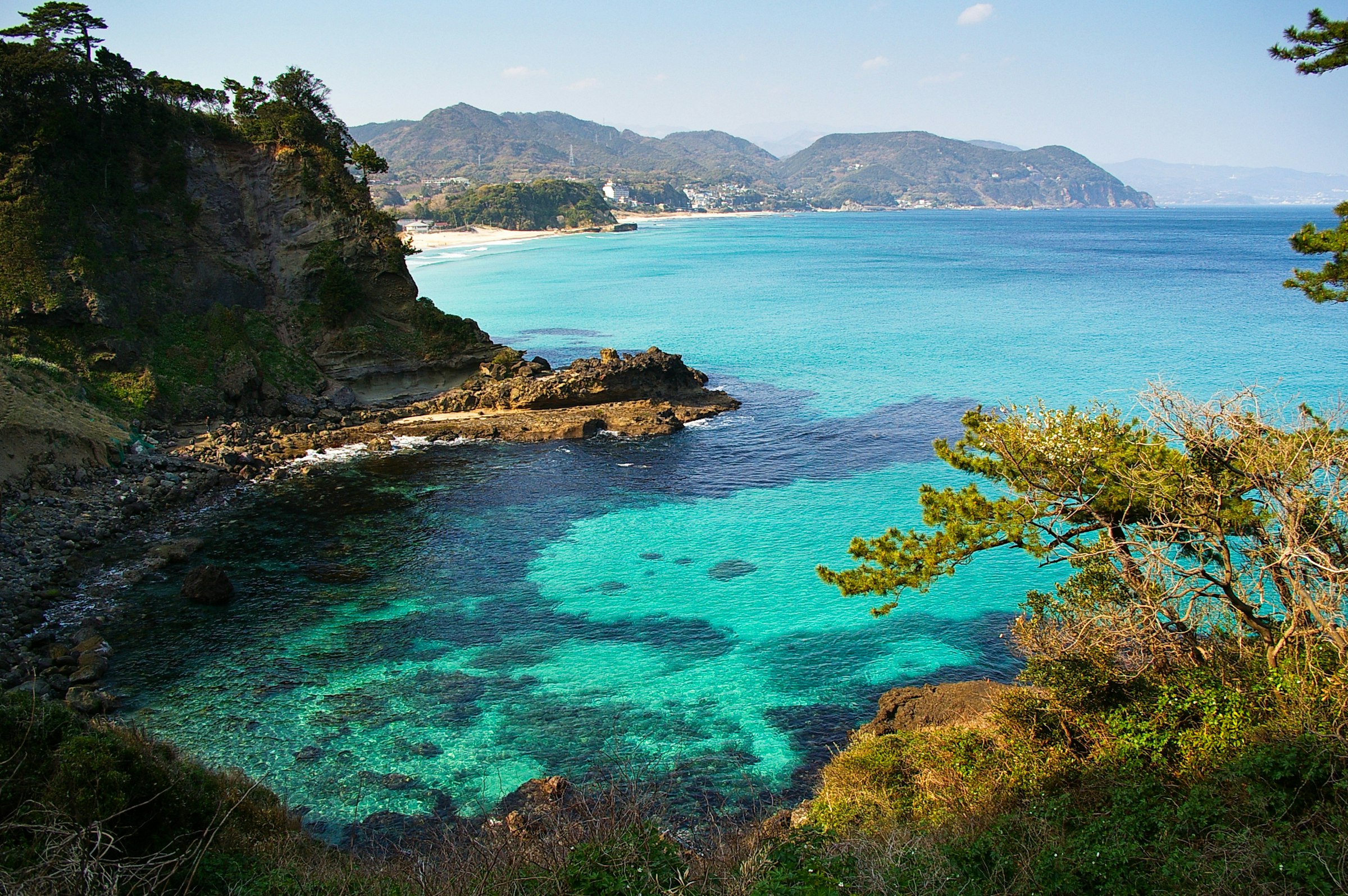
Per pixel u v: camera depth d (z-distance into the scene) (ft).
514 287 565.12
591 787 91.40
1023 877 48.78
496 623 128.67
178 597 133.69
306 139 277.23
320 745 99.40
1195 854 48.21
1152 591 72.23
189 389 219.61
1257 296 469.98
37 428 169.17
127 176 235.40
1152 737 64.08
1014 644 102.47
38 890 40.04
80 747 55.52
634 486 186.39
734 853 53.83
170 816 56.29
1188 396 77.15
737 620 130.62
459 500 177.27
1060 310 425.69
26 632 121.60
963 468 80.12
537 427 221.46
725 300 485.56
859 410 248.32
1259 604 71.46
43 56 222.89
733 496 180.86
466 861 50.57
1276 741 56.90
